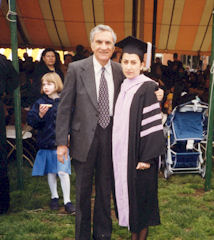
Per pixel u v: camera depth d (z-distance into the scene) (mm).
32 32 10945
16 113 4320
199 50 11938
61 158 2715
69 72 2660
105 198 2822
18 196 4242
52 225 3438
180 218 3549
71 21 10594
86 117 2635
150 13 10359
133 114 2535
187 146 5020
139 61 2568
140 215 2648
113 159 2654
